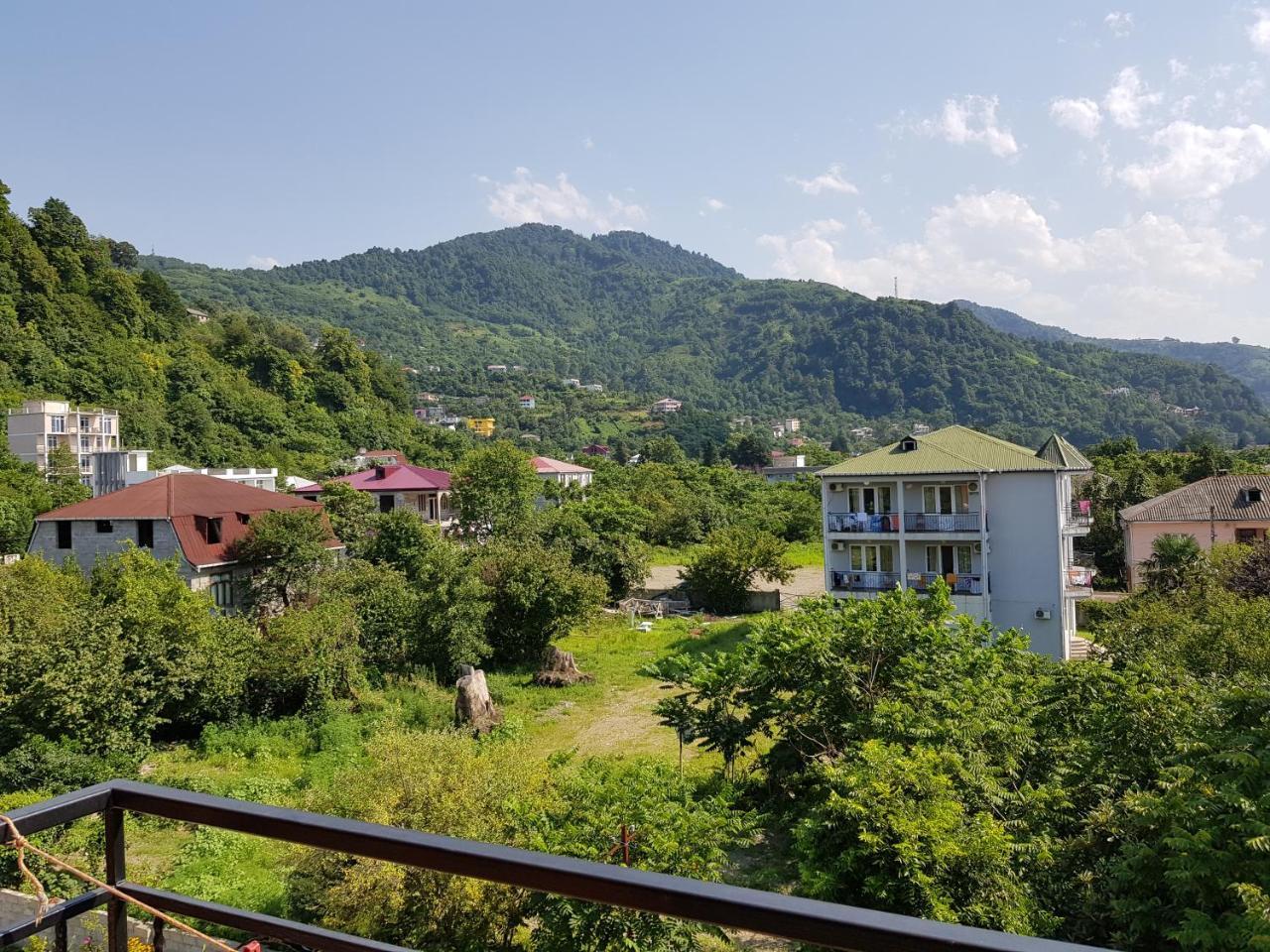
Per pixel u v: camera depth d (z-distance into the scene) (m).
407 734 15.02
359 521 41.62
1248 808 8.68
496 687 27.12
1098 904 10.52
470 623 28.42
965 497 29.70
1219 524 39.38
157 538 30.14
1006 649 17.09
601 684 27.91
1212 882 8.85
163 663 21.58
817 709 16.44
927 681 15.52
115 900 2.41
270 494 37.16
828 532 31.23
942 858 10.70
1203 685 14.47
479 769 13.12
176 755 21.09
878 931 1.49
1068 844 11.51
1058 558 28.45
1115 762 12.46
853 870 11.48
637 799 11.61
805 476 80.19
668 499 67.94
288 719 23.42
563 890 1.78
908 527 29.86
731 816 12.49
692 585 41.97
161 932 2.39
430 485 54.53
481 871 1.85
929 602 18.02
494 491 50.09
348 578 29.50
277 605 31.92
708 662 18.52
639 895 1.70
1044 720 14.10
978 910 10.45
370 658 27.84
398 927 11.37
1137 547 41.31
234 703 23.30
